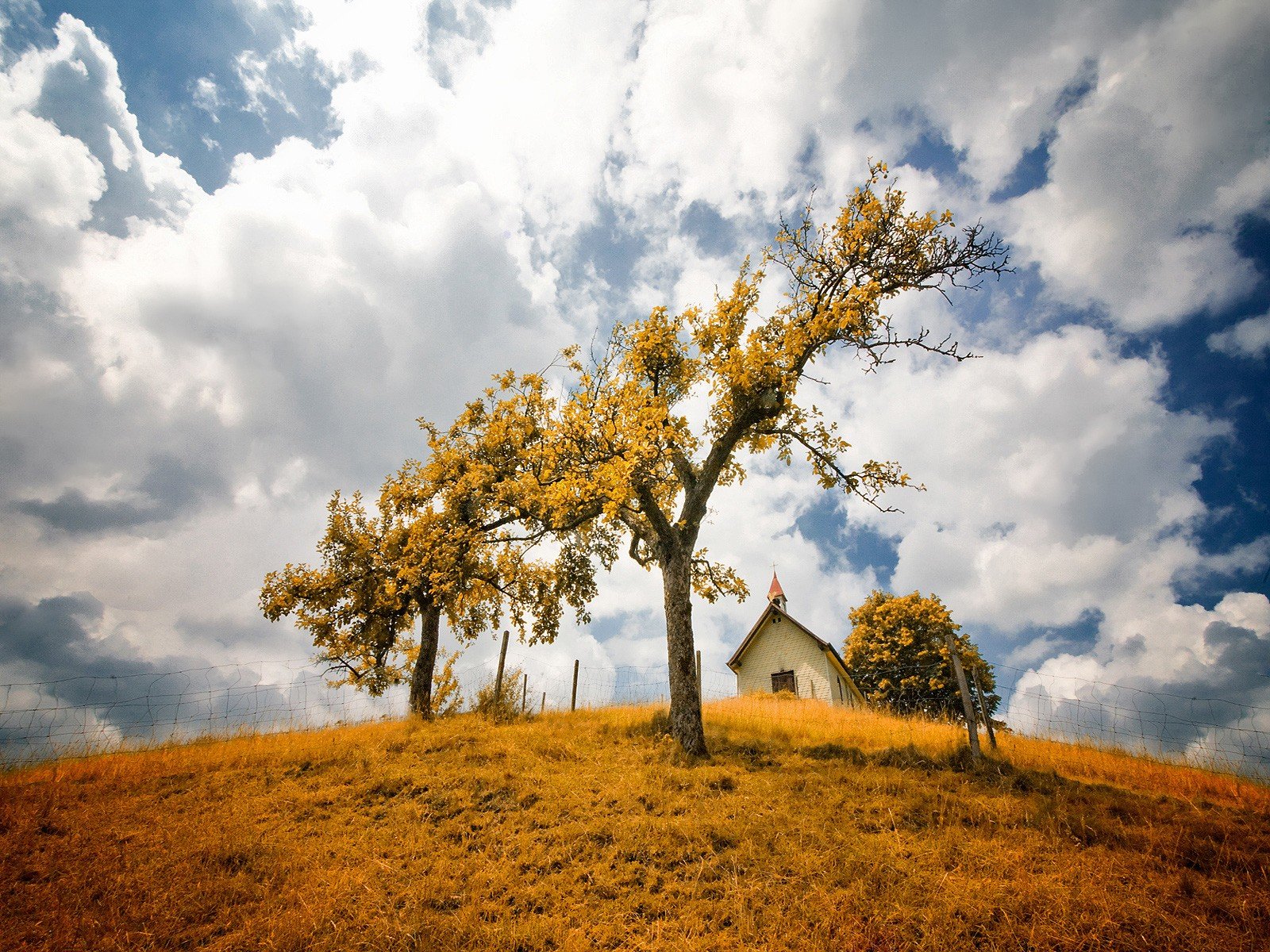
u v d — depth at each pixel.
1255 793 9.38
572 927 5.48
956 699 34.53
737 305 14.12
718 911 5.62
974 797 8.40
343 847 7.01
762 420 14.34
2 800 8.37
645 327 15.31
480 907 5.77
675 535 14.23
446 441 21.25
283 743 11.80
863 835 7.11
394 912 5.57
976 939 5.12
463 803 8.41
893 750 10.84
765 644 35.53
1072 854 6.57
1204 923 5.25
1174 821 7.56
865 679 39.69
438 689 19.41
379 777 9.49
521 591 21.27
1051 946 4.94
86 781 9.54
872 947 5.03
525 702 16.98
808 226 14.09
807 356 13.94
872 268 13.69
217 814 8.02
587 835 7.30
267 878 6.20
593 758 10.90
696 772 9.77
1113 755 12.27
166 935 5.16
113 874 6.20
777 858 6.52
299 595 18.20
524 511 18.84
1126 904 5.46
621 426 13.90
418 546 18.12
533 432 20.62
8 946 4.98
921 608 37.06
